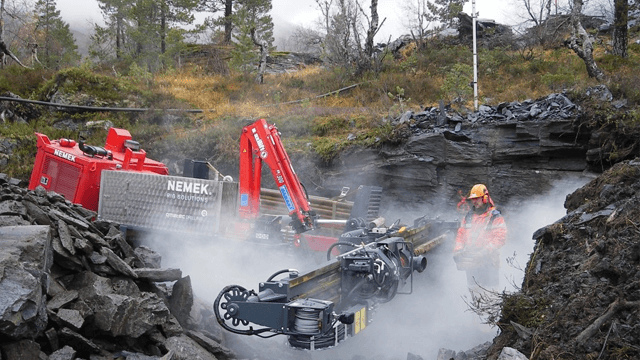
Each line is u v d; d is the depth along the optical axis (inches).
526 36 975.6
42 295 151.1
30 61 1266.0
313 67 1274.6
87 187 337.4
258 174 312.3
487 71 774.5
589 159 439.5
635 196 192.1
